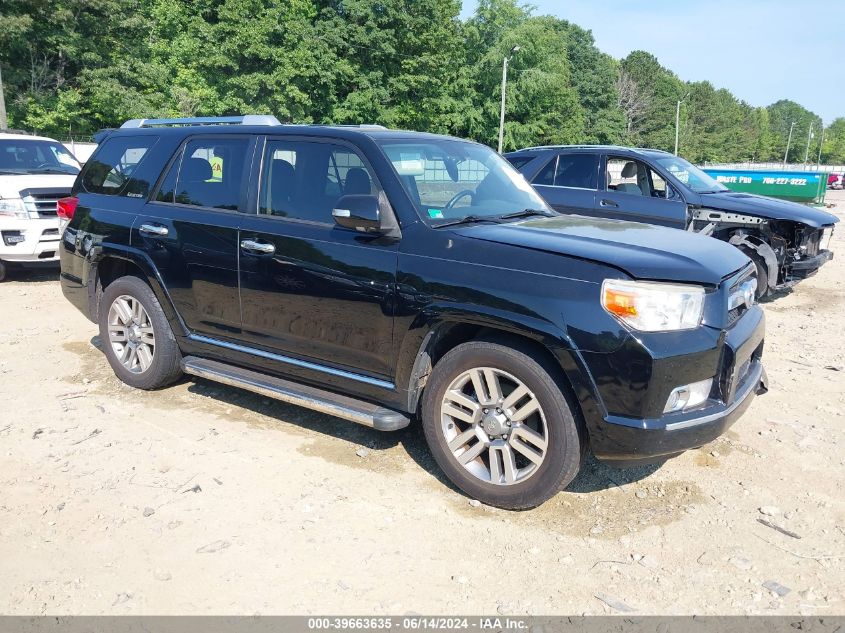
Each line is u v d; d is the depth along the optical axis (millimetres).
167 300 4836
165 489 3791
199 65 37656
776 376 5922
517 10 54844
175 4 40500
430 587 3012
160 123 5441
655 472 4113
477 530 3461
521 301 3367
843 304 9125
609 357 3205
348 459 4195
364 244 3879
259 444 4371
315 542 3322
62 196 9461
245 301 4414
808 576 3143
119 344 5285
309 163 4254
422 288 3648
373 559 3199
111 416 4758
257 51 36250
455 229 3760
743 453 4379
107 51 32969
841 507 3744
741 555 3289
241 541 3318
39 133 31578
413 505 3682
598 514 3639
